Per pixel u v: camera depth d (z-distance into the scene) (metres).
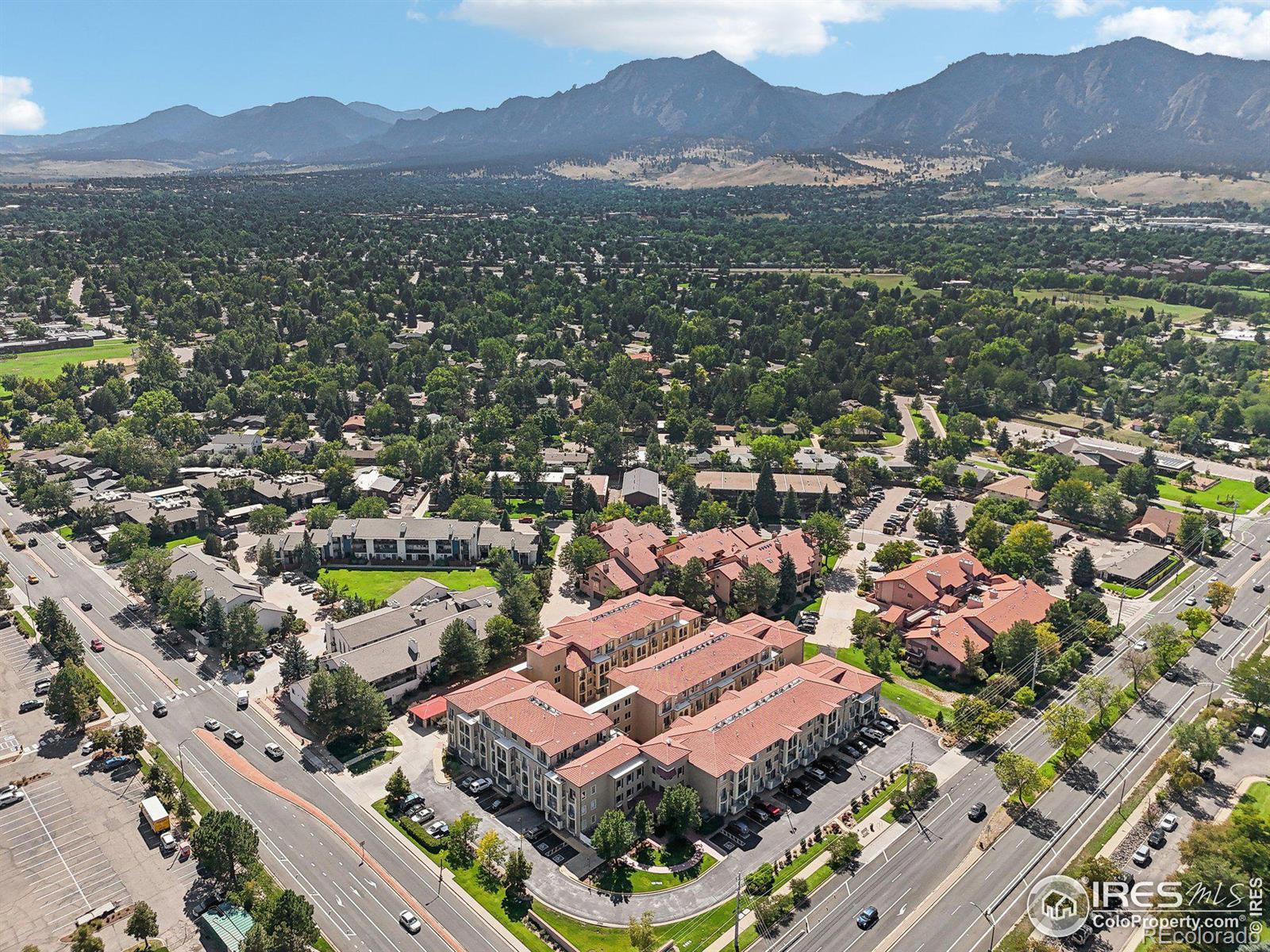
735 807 167.88
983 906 145.88
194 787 172.88
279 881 149.12
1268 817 163.12
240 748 185.25
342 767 179.50
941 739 191.75
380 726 186.25
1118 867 153.50
